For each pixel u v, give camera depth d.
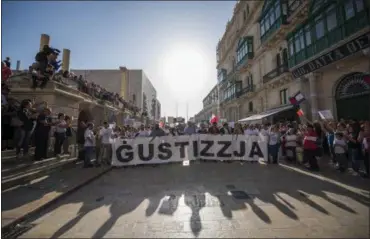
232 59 29.08
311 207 3.90
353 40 8.78
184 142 9.07
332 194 4.59
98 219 3.54
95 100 14.80
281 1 14.30
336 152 6.72
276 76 15.58
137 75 33.25
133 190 5.19
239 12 25.89
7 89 7.69
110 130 8.59
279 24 14.55
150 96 43.88
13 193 4.65
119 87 30.86
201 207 4.01
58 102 9.68
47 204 4.10
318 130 8.55
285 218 3.47
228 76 29.95
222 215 3.64
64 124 7.96
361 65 9.48
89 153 7.90
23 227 3.27
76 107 11.49
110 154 8.62
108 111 18.00
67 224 3.37
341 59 9.80
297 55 12.84
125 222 3.42
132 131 10.95
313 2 11.25
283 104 15.49
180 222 3.40
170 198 4.54
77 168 7.71
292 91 14.31
